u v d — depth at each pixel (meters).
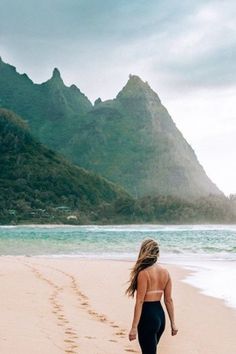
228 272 24.80
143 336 6.57
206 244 61.81
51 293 16.42
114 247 53.50
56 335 10.11
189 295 17.05
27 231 132.00
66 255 40.19
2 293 16.08
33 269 24.61
